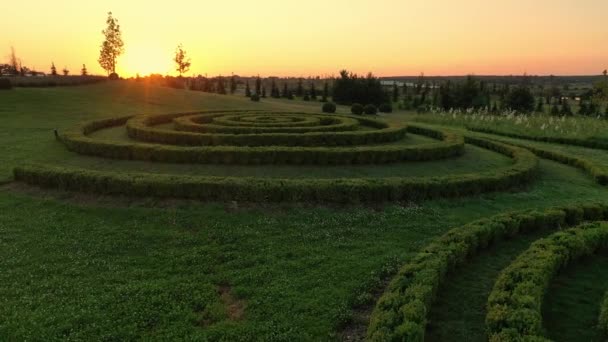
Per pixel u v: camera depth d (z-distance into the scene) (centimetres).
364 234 1008
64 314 678
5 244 930
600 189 1479
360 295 741
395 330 582
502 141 2317
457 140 1906
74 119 2961
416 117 3972
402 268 771
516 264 785
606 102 4534
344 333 651
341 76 6731
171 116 2583
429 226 1060
